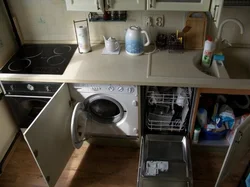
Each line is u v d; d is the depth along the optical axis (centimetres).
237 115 230
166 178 202
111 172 227
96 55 224
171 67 202
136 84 189
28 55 230
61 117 200
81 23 234
